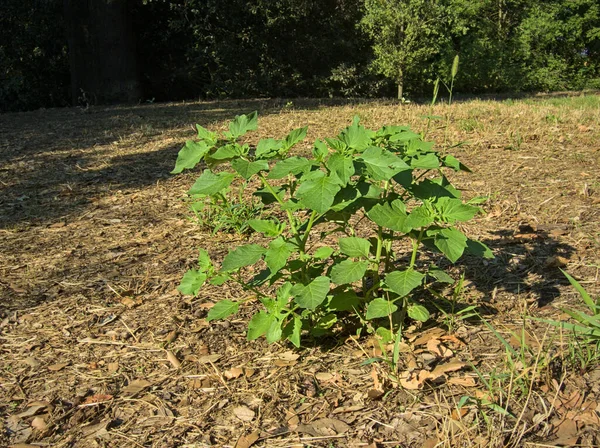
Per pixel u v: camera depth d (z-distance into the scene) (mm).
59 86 19031
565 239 4387
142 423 2664
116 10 15820
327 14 18594
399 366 2891
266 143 2979
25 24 17922
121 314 3672
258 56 18516
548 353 2842
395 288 2758
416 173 6422
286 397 2766
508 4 25125
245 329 3414
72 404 2818
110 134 9297
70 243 4891
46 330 3520
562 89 24438
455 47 23203
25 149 8492
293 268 2957
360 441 2451
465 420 2496
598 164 6492
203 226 5074
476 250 2922
